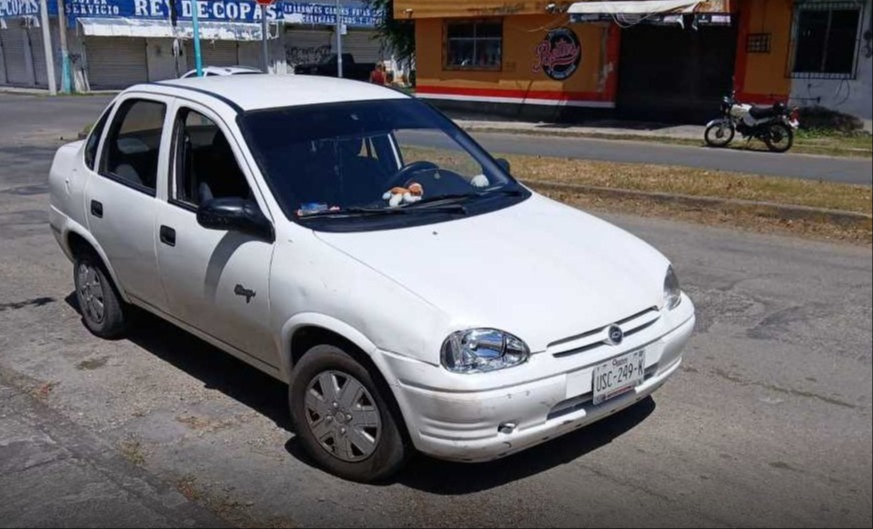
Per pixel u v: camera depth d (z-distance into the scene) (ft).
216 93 15.53
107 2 86.99
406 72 110.73
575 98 75.97
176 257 14.87
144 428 14.16
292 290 12.57
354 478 12.42
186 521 11.40
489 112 81.41
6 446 13.42
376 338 11.44
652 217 33.06
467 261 12.46
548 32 76.02
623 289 12.73
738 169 45.11
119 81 90.12
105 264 17.29
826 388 16.21
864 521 11.62
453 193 15.12
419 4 82.64
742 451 13.66
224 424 14.38
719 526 11.52
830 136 60.75
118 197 16.56
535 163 45.96
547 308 11.75
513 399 10.99
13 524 11.21
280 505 11.86
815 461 13.35
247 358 14.17
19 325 19.04
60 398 15.26
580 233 14.33
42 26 92.27
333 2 97.40
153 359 17.17
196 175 15.21
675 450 13.69
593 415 11.93
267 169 13.88
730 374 16.90
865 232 29.73
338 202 13.94
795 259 26.35
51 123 59.00
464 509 11.85
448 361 10.96
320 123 15.11
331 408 12.42
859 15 59.88
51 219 19.25
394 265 12.10
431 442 11.26
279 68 93.09
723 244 28.35
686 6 63.00
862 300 21.99
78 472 12.66
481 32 80.64
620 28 72.84
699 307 21.36
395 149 15.64
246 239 13.56
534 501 12.10
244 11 74.38
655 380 12.93
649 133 65.87
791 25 63.10
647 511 11.87
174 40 79.05
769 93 65.05
